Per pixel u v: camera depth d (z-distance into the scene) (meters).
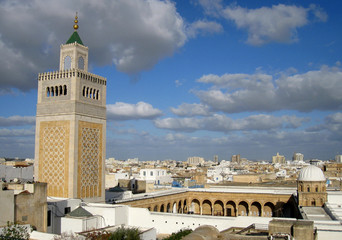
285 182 151.62
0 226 54.25
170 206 108.50
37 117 80.38
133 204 89.19
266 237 50.03
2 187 56.31
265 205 114.75
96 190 81.00
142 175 168.62
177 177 198.38
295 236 51.41
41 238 55.75
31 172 86.31
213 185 137.38
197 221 77.50
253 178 158.00
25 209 58.69
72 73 77.12
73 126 75.75
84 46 82.38
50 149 78.00
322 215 77.50
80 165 76.81
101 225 72.31
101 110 83.81
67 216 69.19
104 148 84.00
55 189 76.44
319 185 91.56
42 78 81.00
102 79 84.56
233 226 74.19
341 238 57.06
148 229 63.34
